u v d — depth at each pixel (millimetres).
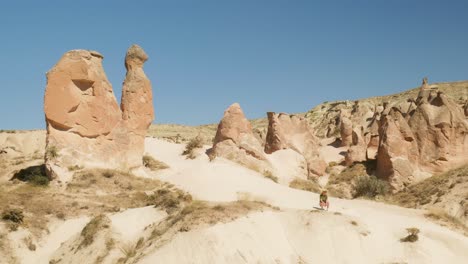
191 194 40281
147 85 52719
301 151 60938
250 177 45594
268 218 32688
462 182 46125
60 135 45781
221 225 30688
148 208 37438
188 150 60469
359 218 33812
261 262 28938
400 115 54906
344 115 90938
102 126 47781
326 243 30891
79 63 46719
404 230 32688
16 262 33219
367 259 30219
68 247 34281
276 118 61188
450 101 55688
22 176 47594
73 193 42219
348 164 61188
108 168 47281
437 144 52750
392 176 50969
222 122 55312
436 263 29906
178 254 28938
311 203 38312
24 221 36562
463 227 36156
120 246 32656
